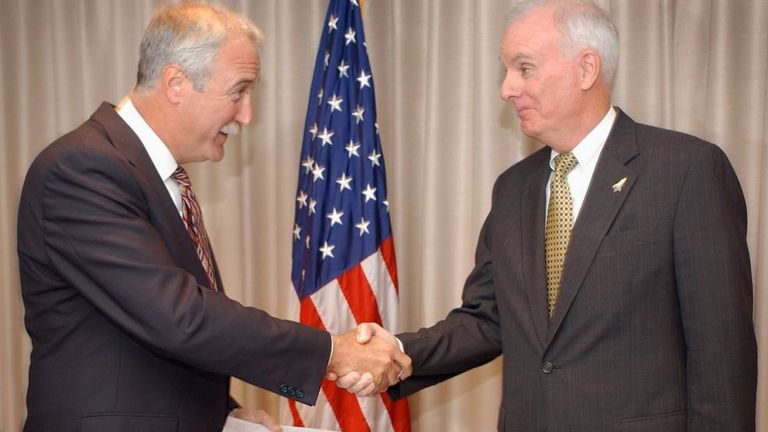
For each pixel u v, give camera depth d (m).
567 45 1.88
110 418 1.58
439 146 2.98
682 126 2.85
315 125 2.79
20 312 3.29
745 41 2.76
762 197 2.73
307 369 1.72
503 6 2.85
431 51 2.96
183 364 1.68
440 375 2.22
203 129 1.76
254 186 3.12
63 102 3.18
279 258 3.13
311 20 3.05
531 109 1.94
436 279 3.01
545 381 1.88
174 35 1.70
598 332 1.82
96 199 1.58
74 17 3.17
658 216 1.81
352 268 2.71
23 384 3.31
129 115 1.75
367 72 2.78
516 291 1.99
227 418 1.87
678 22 2.84
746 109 2.77
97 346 1.62
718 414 1.75
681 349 1.84
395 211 3.07
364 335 2.03
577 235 1.87
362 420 2.73
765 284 2.74
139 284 1.55
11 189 3.21
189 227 1.81
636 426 1.79
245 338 1.63
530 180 2.10
